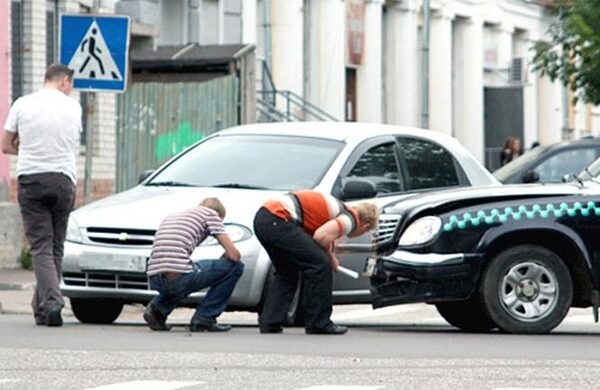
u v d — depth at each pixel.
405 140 35.88
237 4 72.00
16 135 32.44
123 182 56.06
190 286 31.03
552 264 31.42
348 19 82.00
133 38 63.94
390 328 35.28
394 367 24.92
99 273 32.88
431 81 92.12
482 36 98.00
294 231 30.58
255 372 24.20
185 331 31.39
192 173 34.81
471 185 36.50
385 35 87.88
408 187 35.41
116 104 56.41
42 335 29.83
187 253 31.09
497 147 91.88
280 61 76.06
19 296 41.94
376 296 31.81
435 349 27.84
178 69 55.84
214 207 31.38
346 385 22.84
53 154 32.25
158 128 55.88
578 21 65.69
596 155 51.81
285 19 76.19
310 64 79.50
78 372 24.17
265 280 32.25
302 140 35.22
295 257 30.69
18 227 51.00
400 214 31.55
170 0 67.69
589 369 24.94
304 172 34.28
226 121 55.50
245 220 32.53
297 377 23.69
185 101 55.75
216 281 31.28
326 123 36.47
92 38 39.28
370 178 34.78
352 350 27.47
